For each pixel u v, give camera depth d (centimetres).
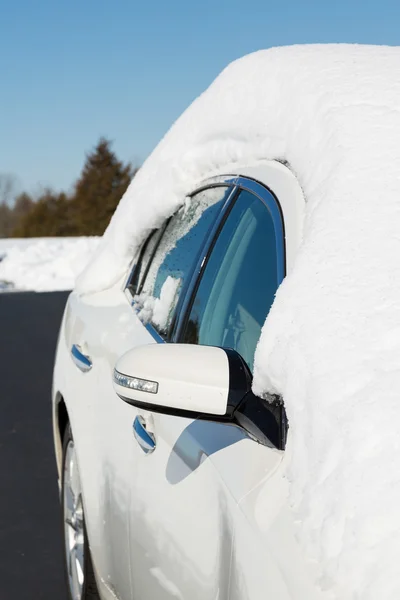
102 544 260
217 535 164
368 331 150
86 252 1723
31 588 359
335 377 145
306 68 222
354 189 178
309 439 144
